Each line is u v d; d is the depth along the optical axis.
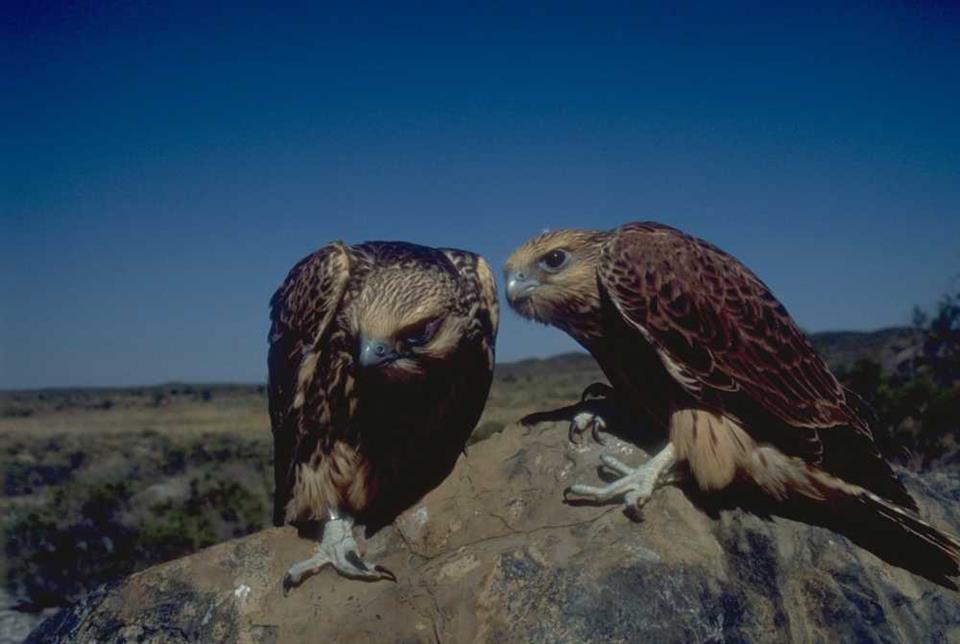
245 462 6.28
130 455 7.19
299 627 1.13
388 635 1.10
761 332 1.18
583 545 1.11
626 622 1.05
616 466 1.17
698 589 1.08
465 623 1.08
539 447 1.27
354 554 1.18
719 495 1.19
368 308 1.20
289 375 1.27
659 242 1.21
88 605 1.18
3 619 3.00
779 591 1.12
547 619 1.06
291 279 1.34
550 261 1.26
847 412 1.20
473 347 1.30
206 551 1.21
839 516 1.20
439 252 1.36
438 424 1.29
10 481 5.82
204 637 1.13
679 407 1.17
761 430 1.16
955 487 1.43
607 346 1.26
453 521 1.21
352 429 1.24
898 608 1.15
